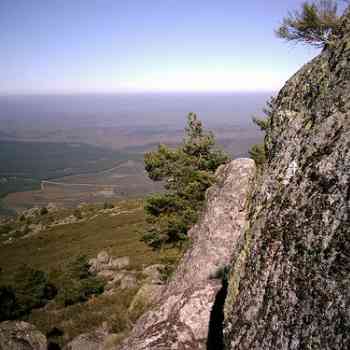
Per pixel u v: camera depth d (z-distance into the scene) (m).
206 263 11.68
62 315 21.17
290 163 4.74
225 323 4.60
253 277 4.33
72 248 64.06
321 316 2.99
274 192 4.82
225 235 11.84
